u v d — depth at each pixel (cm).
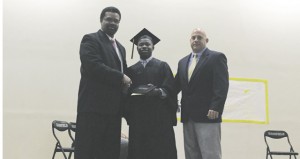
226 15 843
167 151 400
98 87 367
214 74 421
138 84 412
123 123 747
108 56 379
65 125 618
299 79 850
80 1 794
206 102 420
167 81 414
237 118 802
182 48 807
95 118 362
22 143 727
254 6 862
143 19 805
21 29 765
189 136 429
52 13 782
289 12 877
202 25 828
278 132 726
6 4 769
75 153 361
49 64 761
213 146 411
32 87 749
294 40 867
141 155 395
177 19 820
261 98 822
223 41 831
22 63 753
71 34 779
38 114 742
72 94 759
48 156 731
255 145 800
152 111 404
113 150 373
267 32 857
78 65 771
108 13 394
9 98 738
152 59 430
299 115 833
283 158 805
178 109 438
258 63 837
